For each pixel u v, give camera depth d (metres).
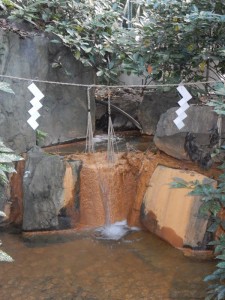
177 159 3.39
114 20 4.17
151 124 4.43
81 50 3.95
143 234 3.27
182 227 3.00
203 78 3.72
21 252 2.97
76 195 3.40
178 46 3.60
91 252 2.98
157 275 2.64
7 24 3.66
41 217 3.29
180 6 3.47
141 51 3.75
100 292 2.47
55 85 3.94
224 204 2.41
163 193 3.21
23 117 3.62
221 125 3.04
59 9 4.00
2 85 1.84
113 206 3.46
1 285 2.54
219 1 3.27
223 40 3.33
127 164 3.55
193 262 2.79
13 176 3.42
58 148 3.96
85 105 4.27
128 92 5.09
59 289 2.50
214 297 2.34
